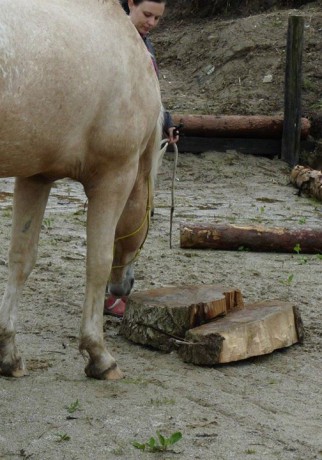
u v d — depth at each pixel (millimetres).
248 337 5930
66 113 4805
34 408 4930
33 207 5438
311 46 19266
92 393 5215
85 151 5125
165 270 8461
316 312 7215
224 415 4988
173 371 5715
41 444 4457
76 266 8438
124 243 6148
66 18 4844
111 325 6691
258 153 16234
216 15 22703
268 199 13180
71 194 12664
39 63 4578
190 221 11078
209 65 19766
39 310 6926
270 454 4449
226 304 6332
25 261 5469
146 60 5383
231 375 5707
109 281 6379
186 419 4871
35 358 5801
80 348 5469
